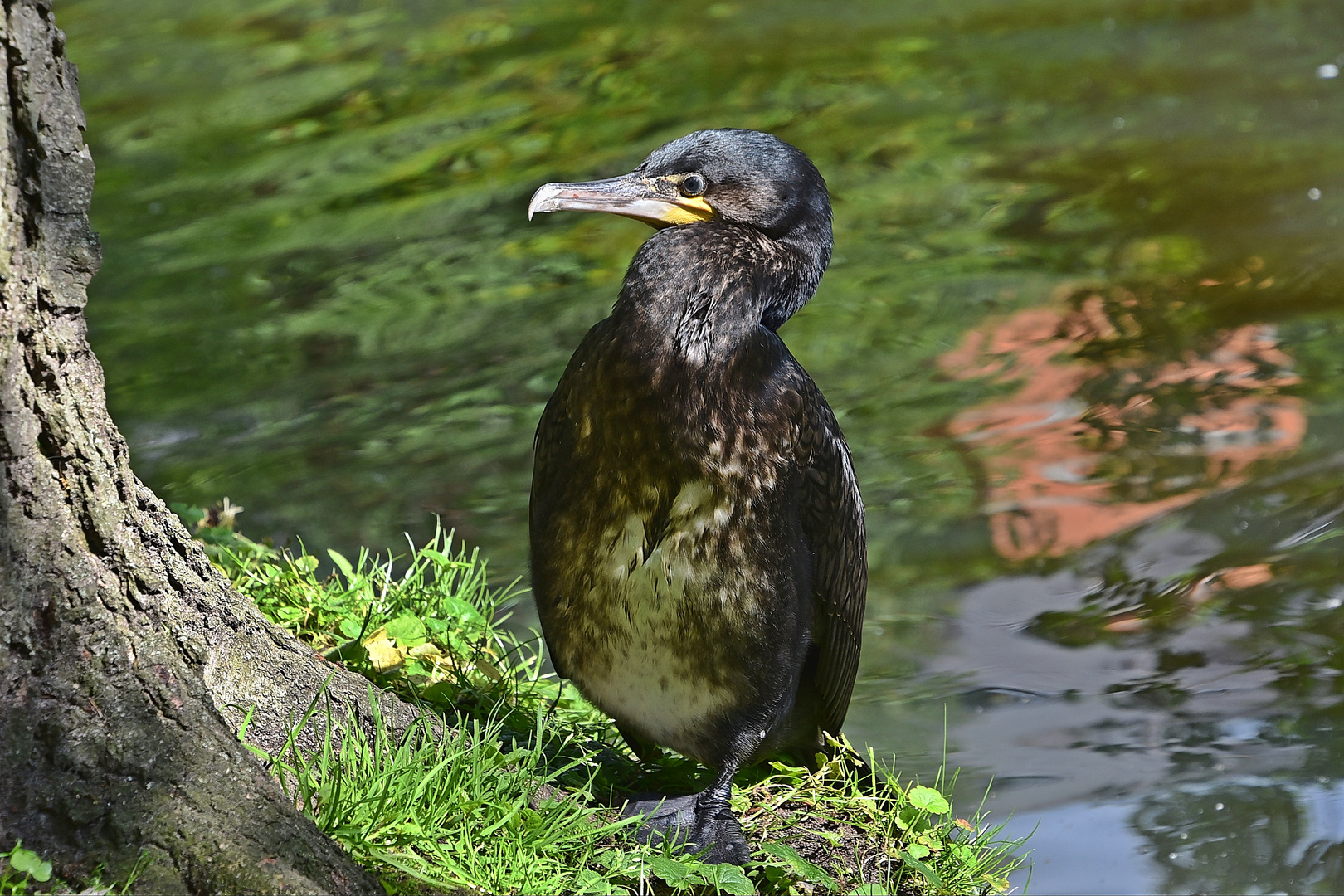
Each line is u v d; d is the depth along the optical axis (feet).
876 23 82.99
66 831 15.79
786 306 22.90
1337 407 45.27
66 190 16.37
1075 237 58.18
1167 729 31.83
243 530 40.91
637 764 23.70
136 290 56.44
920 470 43.55
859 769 24.11
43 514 16.39
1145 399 46.68
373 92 75.87
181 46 83.56
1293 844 27.55
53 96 16.15
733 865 19.52
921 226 59.67
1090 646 35.42
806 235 23.02
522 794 19.40
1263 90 71.31
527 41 82.53
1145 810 28.89
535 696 24.99
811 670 23.81
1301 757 30.48
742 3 87.86
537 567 21.63
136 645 16.85
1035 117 69.72
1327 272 54.08
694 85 74.64
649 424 20.33
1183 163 63.87
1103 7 83.87
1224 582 37.55
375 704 19.36
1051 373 48.62
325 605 25.03
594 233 60.85
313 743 19.17
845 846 21.71
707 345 20.62
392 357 51.29
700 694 21.29
